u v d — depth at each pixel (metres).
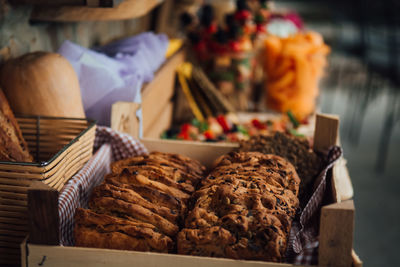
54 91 0.85
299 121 1.51
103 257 0.65
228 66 1.82
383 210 2.12
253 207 0.68
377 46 2.94
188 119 1.80
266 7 1.94
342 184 0.85
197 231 0.66
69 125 0.85
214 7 2.15
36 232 0.65
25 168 0.69
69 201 0.72
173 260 0.64
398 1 2.51
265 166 0.78
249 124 1.52
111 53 1.35
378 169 2.58
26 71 0.85
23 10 1.01
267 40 1.72
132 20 2.01
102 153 0.87
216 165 0.83
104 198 0.69
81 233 0.68
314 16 7.70
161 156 0.84
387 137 2.61
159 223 0.68
